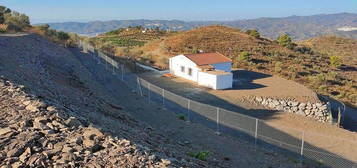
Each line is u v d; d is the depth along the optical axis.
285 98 25.28
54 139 6.77
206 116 19.94
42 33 46.00
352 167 14.01
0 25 40.25
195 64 31.59
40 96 10.84
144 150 7.27
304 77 40.62
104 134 7.57
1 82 11.52
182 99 23.50
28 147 6.20
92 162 6.04
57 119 8.12
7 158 5.80
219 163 11.11
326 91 36.22
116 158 6.35
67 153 6.19
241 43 57.03
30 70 17.89
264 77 34.16
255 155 13.58
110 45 53.31
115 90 24.47
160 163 6.59
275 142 16.33
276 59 48.66
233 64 42.16
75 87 19.05
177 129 15.94
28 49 26.92
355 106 32.25
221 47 53.16
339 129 20.45
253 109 23.56
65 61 29.52
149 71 37.44
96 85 23.97
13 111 8.53
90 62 35.44
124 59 41.53
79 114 10.61
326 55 64.19
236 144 14.81
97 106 14.69
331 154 15.33
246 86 29.73
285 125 20.30
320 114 24.08
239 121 19.48
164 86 29.75
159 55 47.50
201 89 28.50
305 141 16.91
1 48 21.78
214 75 28.23
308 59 52.78
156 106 20.69
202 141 14.39
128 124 13.26
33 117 8.08
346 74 47.88
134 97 22.70
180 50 50.28
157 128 15.55
